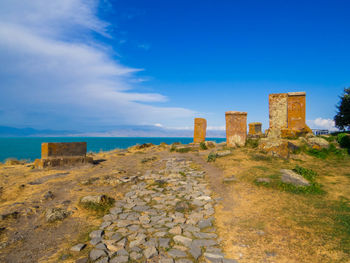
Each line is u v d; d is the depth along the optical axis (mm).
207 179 10023
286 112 16750
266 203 6727
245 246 4449
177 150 18359
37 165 12102
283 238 4641
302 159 12320
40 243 4723
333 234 4656
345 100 24234
